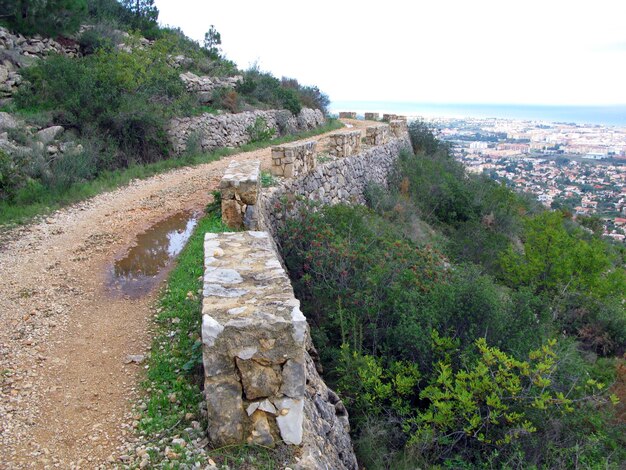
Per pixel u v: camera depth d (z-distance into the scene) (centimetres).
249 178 756
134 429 375
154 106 1477
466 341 639
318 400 455
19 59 1501
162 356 470
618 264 1934
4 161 984
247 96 2227
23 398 411
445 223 1817
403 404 603
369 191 1548
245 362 335
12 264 696
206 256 460
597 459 549
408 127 2770
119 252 752
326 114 3005
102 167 1255
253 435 343
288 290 386
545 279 1352
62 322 543
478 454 527
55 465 338
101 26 2019
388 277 739
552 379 598
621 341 1130
